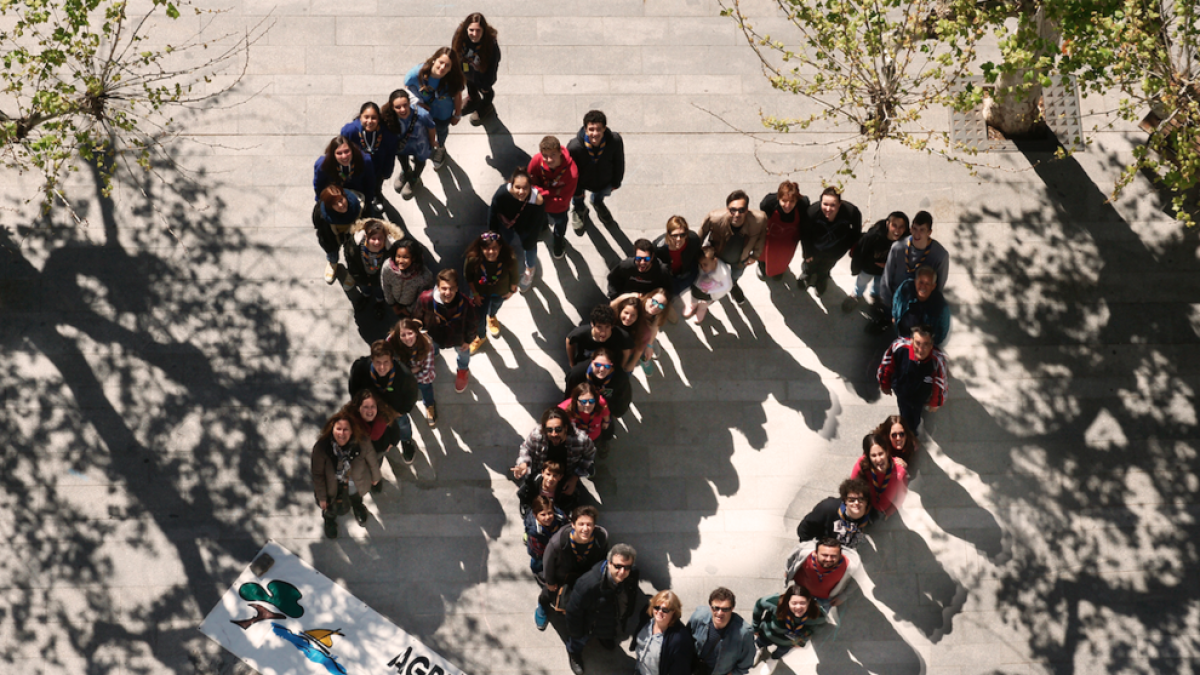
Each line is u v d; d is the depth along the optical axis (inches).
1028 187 488.7
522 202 409.4
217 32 491.8
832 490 442.3
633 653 417.1
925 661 422.6
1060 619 429.1
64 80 472.4
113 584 417.1
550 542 376.2
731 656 370.0
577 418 390.0
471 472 438.6
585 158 426.9
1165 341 469.4
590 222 476.1
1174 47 471.2
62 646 409.1
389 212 473.7
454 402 448.5
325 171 418.3
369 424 382.0
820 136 493.0
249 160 475.8
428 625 418.9
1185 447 454.6
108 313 450.0
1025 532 440.1
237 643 412.2
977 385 460.4
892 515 440.1
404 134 430.9
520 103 492.7
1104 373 463.8
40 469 429.4
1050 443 453.4
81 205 462.9
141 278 455.2
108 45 483.2
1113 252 481.1
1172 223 486.0
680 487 441.1
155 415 438.0
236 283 457.4
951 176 489.4
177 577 419.2
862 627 425.7
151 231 462.0
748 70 503.2
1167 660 425.1
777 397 455.5
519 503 434.9
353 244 411.8
